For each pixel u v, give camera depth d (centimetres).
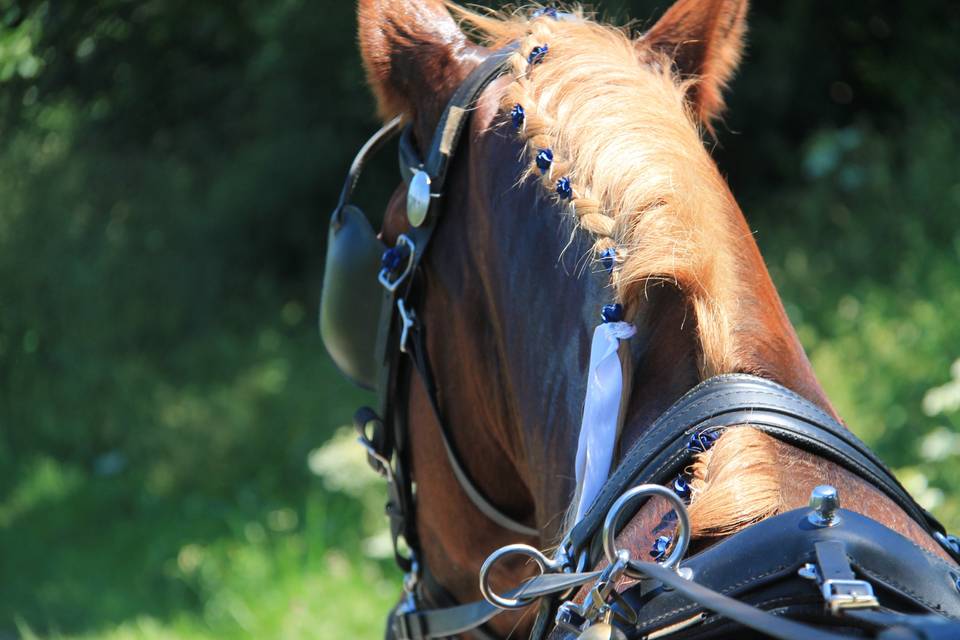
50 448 1094
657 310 218
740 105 1137
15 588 844
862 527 166
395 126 321
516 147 251
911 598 160
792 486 186
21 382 1124
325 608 715
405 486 313
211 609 743
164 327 1218
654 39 282
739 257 224
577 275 231
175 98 1124
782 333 218
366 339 308
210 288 1262
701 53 281
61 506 983
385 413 307
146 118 1124
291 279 1308
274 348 1178
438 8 292
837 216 1054
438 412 285
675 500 170
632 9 949
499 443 276
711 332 207
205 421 1035
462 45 283
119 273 1214
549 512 236
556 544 230
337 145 1230
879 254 987
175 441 1023
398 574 747
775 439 194
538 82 248
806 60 1145
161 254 1248
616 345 211
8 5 675
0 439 1098
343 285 306
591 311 227
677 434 197
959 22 1106
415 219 273
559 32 260
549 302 237
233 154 1265
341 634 691
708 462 191
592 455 209
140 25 981
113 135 1130
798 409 198
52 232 1169
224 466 980
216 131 1248
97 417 1095
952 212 991
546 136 238
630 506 196
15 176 1122
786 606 164
